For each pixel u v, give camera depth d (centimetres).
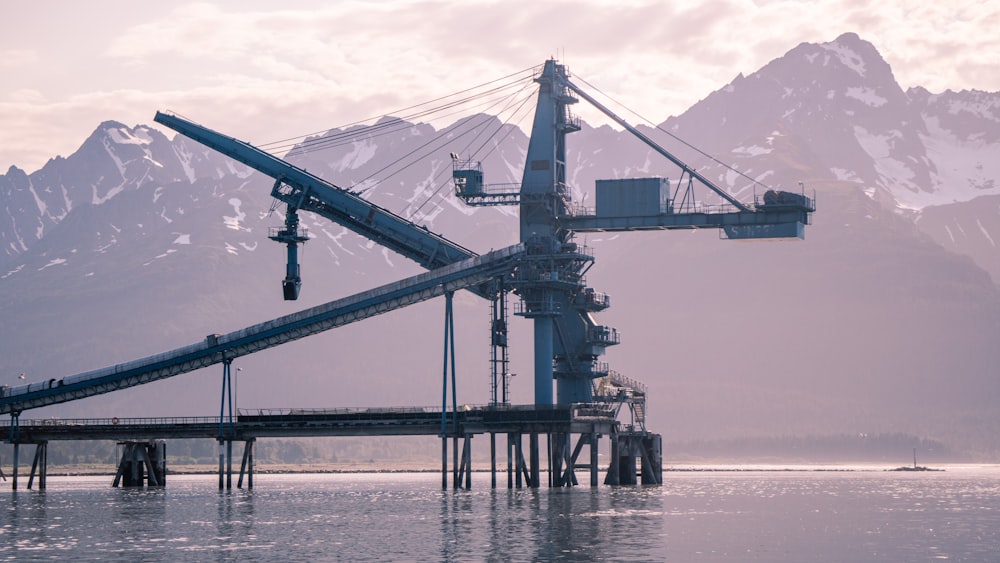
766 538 16900
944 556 15300
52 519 19375
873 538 17112
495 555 14812
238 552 15262
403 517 19312
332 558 14675
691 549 15512
